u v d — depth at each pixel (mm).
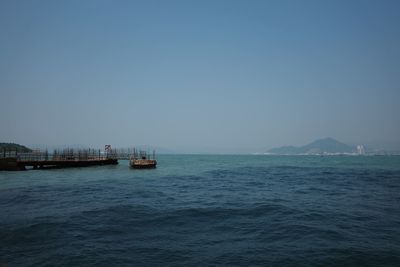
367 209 22781
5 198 27922
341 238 15547
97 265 12328
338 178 48281
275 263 12422
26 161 60938
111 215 20453
